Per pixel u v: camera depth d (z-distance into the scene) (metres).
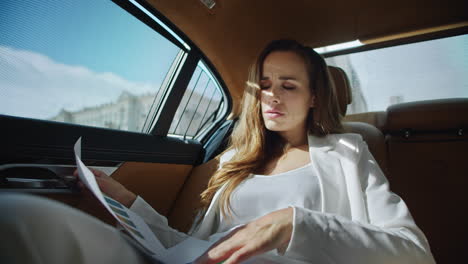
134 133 1.58
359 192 0.95
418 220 1.54
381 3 1.66
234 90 2.19
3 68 1.28
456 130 1.55
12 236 0.35
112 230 0.51
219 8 1.74
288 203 1.01
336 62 2.07
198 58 1.93
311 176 1.06
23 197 0.40
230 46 1.97
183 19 1.72
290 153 1.23
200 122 2.17
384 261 0.65
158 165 1.70
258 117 1.29
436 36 1.78
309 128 1.27
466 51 1.79
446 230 1.49
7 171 1.04
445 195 1.52
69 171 1.25
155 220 0.97
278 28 1.91
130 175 1.54
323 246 0.64
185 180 1.93
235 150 1.37
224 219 1.09
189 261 0.65
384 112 2.06
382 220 0.84
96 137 1.36
